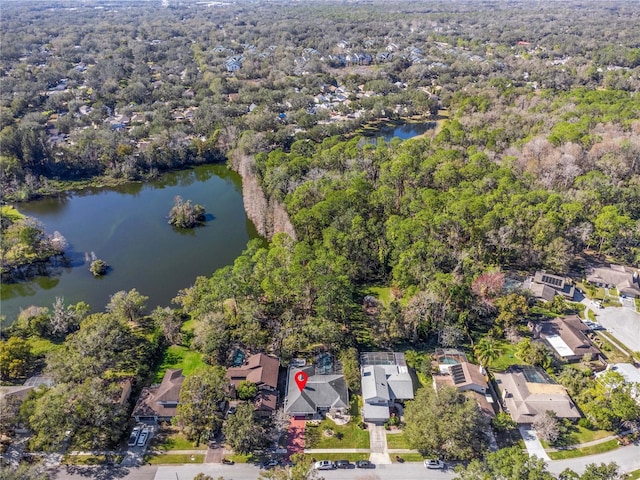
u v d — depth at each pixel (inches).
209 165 7500.0
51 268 4709.6
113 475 2501.2
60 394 2667.3
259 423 2743.6
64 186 6579.7
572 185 5241.1
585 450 2642.7
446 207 4490.7
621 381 2854.3
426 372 3137.3
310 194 5009.8
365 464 2544.3
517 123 7224.4
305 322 3371.1
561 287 3964.1
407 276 3818.9
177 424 2775.6
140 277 4554.6
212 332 3297.2
